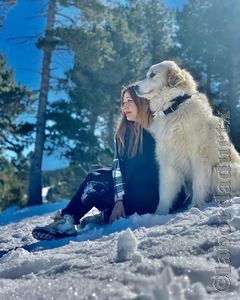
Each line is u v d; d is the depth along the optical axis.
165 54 22.89
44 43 17.03
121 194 4.26
